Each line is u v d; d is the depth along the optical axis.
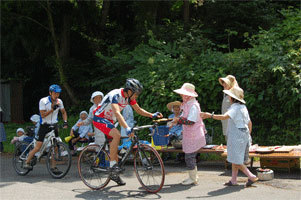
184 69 9.62
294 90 7.76
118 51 12.30
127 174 6.68
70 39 16.16
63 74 14.37
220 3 12.81
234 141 5.27
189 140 5.61
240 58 9.09
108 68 12.55
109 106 5.43
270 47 8.75
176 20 14.92
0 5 13.66
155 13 14.27
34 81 17.86
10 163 8.52
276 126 8.33
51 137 6.64
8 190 5.65
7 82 18.09
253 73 8.49
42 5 13.88
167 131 6.83
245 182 5.68
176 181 5.96
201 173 6.53
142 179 5.38
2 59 17.02
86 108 14.02
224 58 9.34
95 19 14.91
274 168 6.46
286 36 9.36
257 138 8.59
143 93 9.85
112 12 16.34
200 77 9.22
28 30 14.87
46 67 17.17
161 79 9.91
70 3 14.23
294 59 8.27
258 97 8.34
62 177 6.45
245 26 12.63
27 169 6.93
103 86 12.70
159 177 5.20
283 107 8.28
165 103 9.40
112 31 15.45
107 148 5.89
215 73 9.12
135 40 13.73
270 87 8.42
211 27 13.67
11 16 14.30
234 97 5.25
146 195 5.11
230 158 5.31
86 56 16.45
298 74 8.03
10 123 16.73
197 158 7.68
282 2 14.50
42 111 6.58
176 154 8.39
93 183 5.73
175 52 10.96
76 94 14.87
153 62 10.27
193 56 9.81
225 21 13.34
